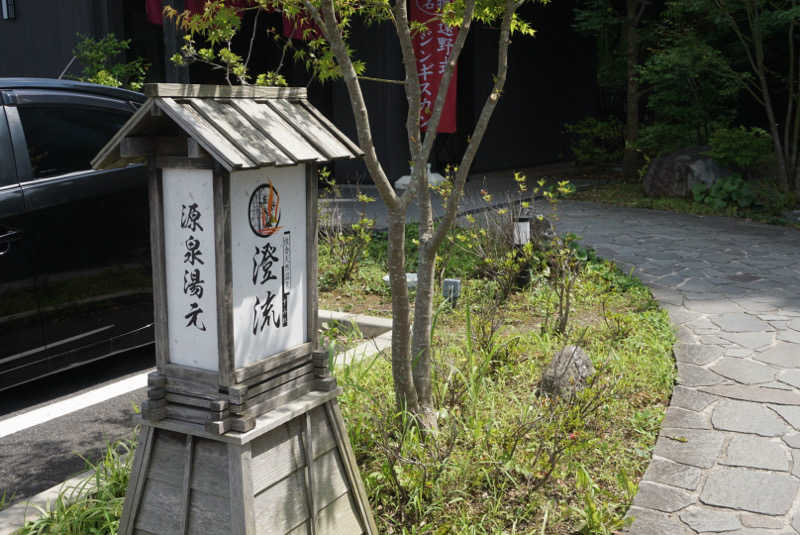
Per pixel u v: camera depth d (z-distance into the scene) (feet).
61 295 15.62
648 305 21.97
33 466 12.82
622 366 16.19
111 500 10.36
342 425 9.23
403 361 12.32
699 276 25.84
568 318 20.43
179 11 29.14
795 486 11.82
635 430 13.76
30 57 41.37
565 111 64.85
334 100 46.32
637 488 11.76
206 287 7.75
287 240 8.38
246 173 7.70
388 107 44.60
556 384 14.64
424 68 39.37
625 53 50.88
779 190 39.96
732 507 11.27
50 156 15.78
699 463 12.59
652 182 42.37
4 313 14.69
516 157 58.59
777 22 38.52
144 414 8.07
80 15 38.75
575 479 11.94
